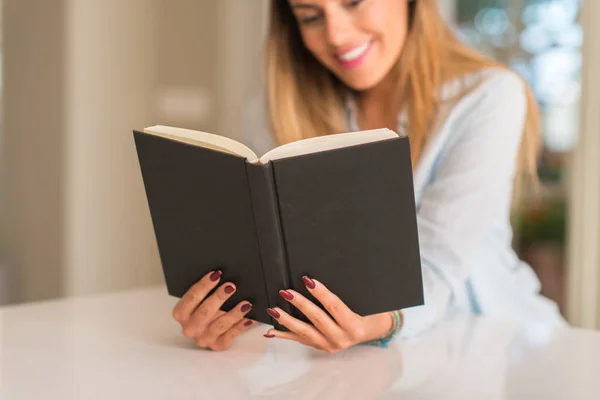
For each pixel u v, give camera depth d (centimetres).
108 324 129
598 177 188
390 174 96
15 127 301
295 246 97
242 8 303
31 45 291
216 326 108
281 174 93
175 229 107
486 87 152
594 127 188
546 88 254
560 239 253
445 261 136
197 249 106
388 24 152
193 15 312
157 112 305
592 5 185
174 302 150
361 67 154
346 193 95
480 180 144
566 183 250
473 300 161
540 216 257
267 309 102
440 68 160
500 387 92
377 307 103
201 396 88
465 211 141
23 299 304
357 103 177
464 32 274
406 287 102
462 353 111
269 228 96
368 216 97
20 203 303
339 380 96
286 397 88
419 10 158
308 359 107
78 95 279
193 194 102
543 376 98
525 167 180
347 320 102
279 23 177
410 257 101
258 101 195
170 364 104
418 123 158
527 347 114
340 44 151
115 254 296
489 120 149
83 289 286
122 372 99
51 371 100
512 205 177
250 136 195
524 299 166
